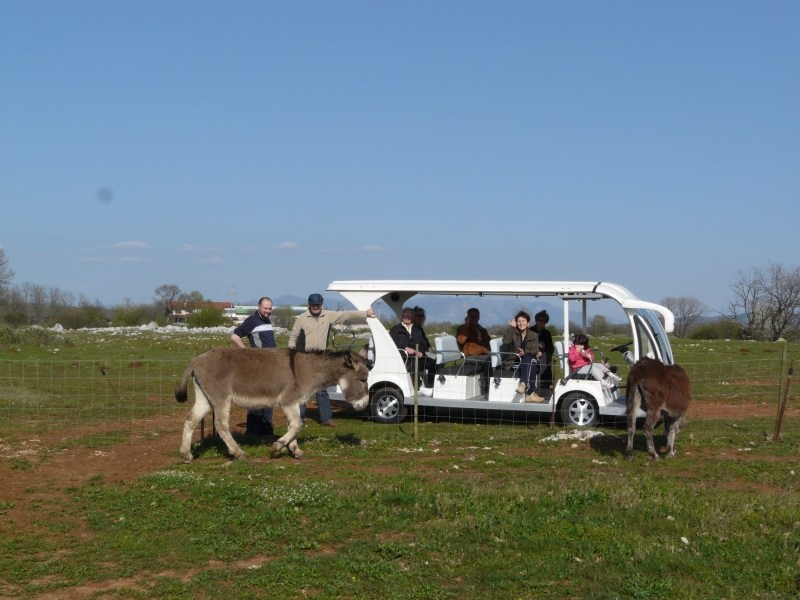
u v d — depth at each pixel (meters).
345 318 13.86
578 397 14.55
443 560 7.16
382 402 15.33
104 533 8.10
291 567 6.99
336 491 9.25
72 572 7.05
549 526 7.96
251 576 6.83
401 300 17.16
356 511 8.55
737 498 8.98
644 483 9.62
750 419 15.79
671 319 14.02
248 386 11.51
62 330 54.25
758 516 8.28
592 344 32.69
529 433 14.05
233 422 15.13
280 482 10.00
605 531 7.78
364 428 14.72
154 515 8.66
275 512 8.55
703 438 13.16
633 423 11.43
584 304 16.45
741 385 21.50
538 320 16.16
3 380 20.62
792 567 6.93
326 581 6.70
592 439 12.88
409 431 14.35
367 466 11.06
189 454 11.48
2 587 6.73
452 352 15.42
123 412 16.33
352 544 7.59
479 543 7.58
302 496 9.02
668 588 6.46
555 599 6.37
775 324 58.19
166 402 17.81
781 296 58.22
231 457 11.73
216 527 8.17
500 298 17.36
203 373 11.50
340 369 11.74
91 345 36.31
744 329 59.25
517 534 7.74
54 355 29.95
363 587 6.60
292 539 7.77
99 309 77.31
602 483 9.52
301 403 11.71
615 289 14.54
